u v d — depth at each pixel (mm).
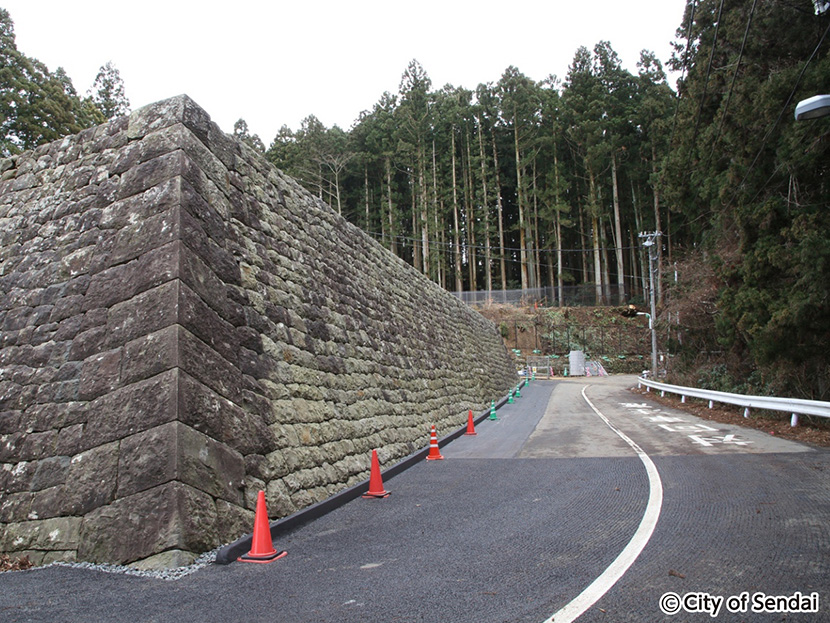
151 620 3824
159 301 6305
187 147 7352
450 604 3971
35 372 6738
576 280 68375
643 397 27703
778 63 14500
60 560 5367
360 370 11203
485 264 69188
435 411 15422
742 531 5531
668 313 26266
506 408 24031
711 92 18812
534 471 9688
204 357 6379
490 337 29984
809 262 12133
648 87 55375
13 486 6074
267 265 8711
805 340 13258
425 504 7594
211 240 7297
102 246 7148
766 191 14555
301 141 62938
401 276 16875
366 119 63656
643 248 57625
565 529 5922
